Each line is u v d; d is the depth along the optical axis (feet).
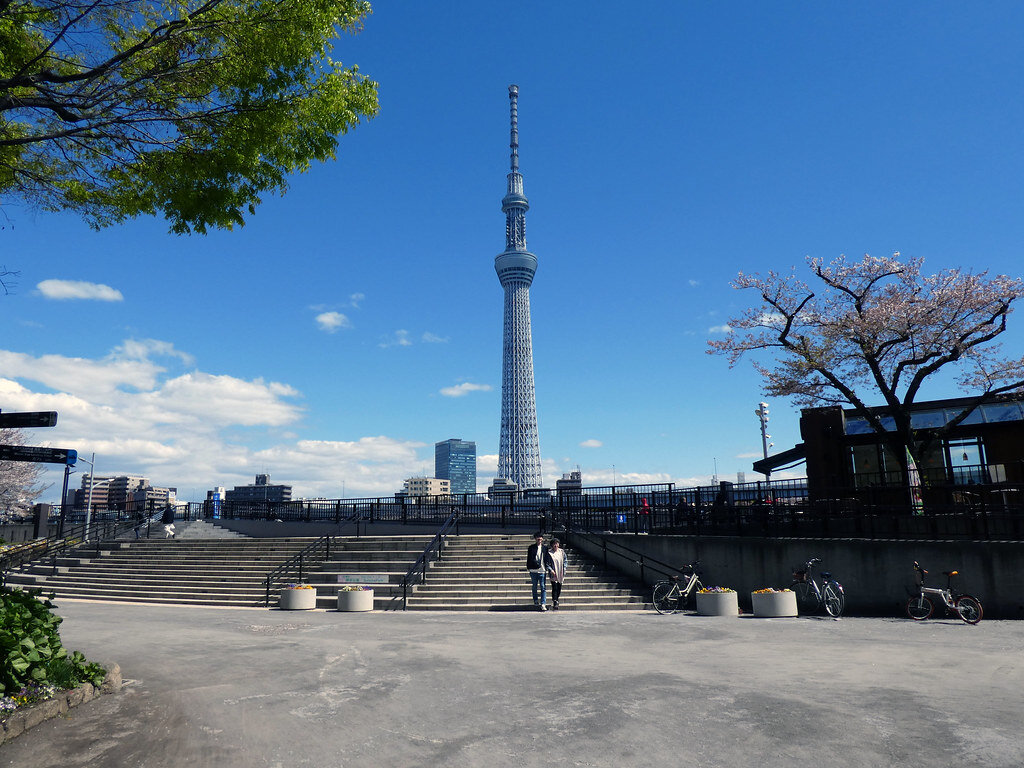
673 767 18.69
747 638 41.29
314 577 67.92
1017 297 73.10
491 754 19.80
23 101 23.66
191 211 30.09
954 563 51.49
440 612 56.24
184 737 21.26
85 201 29.12
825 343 84.38
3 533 123.54
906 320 75.20
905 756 19.33
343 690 27.45
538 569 56.95
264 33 25.46
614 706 24.82
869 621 49.34
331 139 30.22
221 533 123.24
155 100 26.11
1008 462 72.33
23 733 21.34
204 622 50.08
